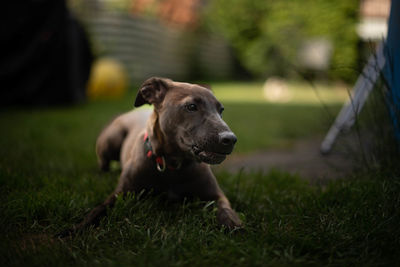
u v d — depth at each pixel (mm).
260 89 16828
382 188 2592
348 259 1938
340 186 2893
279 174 3699
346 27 16078
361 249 2031
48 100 8977
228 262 1910
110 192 3072
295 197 2936
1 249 1979
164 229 2271
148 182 2725
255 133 6504
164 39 16875
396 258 1930
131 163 2807
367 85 3643
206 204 2740
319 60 16344
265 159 4898
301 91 16047
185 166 2664
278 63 18141
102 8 14609
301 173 4043
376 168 3051
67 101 9195
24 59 8125
